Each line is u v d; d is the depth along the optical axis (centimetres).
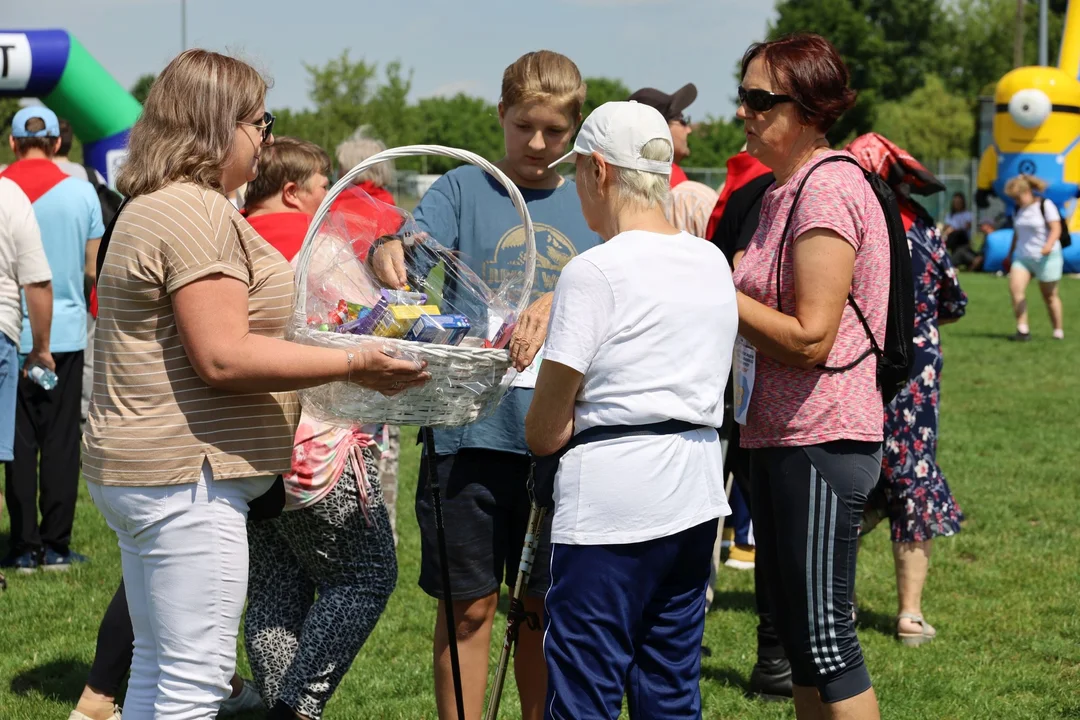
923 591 555
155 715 269
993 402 1062
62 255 579
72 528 657
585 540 262
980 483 769
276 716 342
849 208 292
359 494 347
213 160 268
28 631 488
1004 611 527
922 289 473
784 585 307
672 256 267
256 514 286
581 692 264
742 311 291
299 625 369
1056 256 1462
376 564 353
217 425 265
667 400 262
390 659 466
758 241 313
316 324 280
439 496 325
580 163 278
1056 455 853
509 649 296
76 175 658
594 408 264
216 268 255
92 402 273
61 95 1081
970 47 7819
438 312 287
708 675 452
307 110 3950
